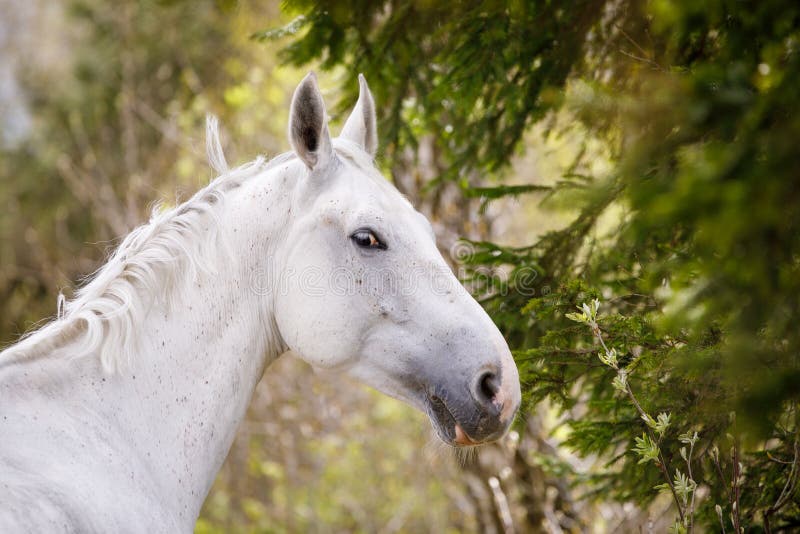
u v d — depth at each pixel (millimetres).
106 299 4188
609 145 6230
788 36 4168
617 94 4586
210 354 4398
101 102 19344
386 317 4438
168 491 4219
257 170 4770
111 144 19188
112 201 16641
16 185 19750
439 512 12820
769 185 3322
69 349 4102
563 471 7016
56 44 22266
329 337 4465
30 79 21750
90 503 3807
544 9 6027
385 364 4473
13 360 4016
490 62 6152
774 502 5289
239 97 15891
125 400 4160
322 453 13680
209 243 4438
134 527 3932
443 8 6199
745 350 3791
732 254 3564
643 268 5441
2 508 3557
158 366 4258
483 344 4332
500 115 6902
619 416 5605
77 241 19125
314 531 13062
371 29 6594
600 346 5137
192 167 16578
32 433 3844
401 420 14047
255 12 17219
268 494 13914
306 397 14219
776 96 3676
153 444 4207
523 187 6160
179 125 18500
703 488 6191
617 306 6074
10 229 19359
